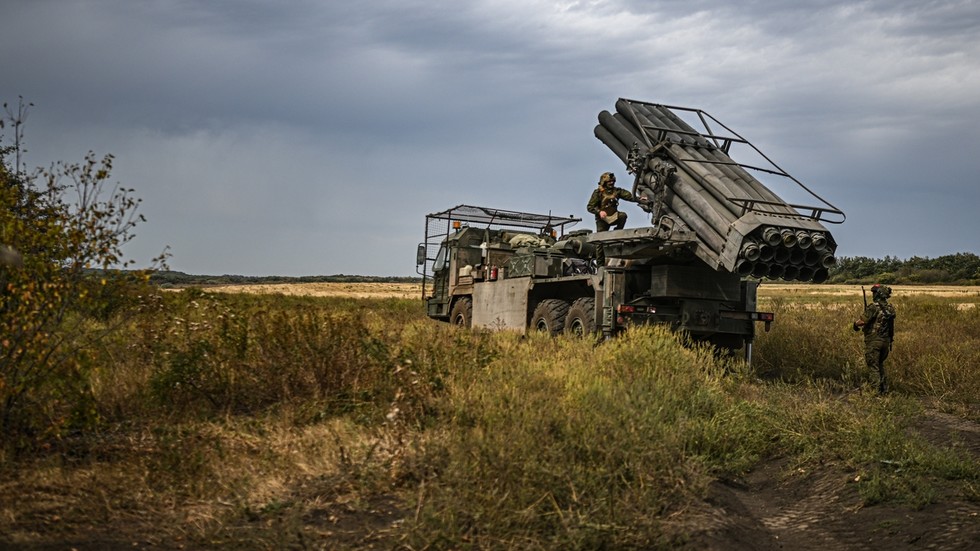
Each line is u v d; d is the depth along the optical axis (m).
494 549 4.30
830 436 7.36
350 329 8.49
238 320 8.17
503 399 6.53
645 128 12.02
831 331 14.14
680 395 8.01
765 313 12.18
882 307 10.21
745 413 7.85
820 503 5.98
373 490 5.18
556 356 9.62
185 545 4.26
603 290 12.09
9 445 5.43
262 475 5.35
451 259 18.36
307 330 8.16
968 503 5.52
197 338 7.73
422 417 6.61
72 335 6.32
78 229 6.23
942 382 10.51
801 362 12.52
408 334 10.67
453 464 5.18
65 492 4.86
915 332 15.37
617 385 7.66
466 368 8.05
